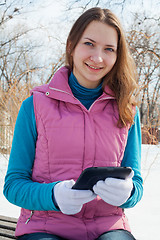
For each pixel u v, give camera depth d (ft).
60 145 3.48
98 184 3.05
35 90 3.84
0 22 36.73
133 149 3.92
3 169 10.30
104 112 3.76
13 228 4.65
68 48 3.93
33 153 3.68
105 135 3.62
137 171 3.83
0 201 7.35
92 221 3.44
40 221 3.38
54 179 3.48
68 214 3.16
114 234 3.24
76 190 3.04
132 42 12.34
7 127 11.72
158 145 14.97
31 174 3.69
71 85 3.92
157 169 10.76
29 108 3.69
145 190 8.29
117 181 3.08
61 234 3.31
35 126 3.63
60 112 3.62
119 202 3.19
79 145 3.49
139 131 4.11
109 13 3.65
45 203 3.19
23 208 3.59
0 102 11.20
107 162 3.58
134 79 4.25
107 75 3.90
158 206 6.99
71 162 3.49
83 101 3.88
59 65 12.11
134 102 4.11
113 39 3.59
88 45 3.56
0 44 33.40
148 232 5.51
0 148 11.93
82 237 3.33
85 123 3.58
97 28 3.52
